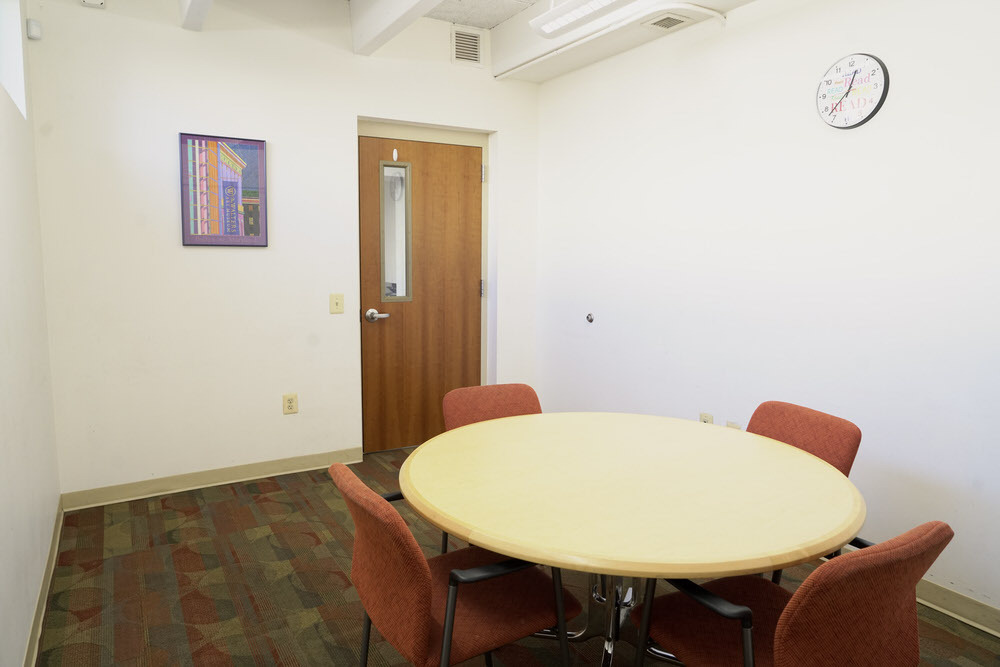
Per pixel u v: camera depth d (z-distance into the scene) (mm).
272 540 2984
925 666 2127
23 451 2184
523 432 2320
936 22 2342
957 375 2354
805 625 1269
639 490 1759
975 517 2334
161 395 3455
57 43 3049
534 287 4699
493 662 2158
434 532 3121
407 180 4254
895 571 1255
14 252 2250
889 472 2598
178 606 2434
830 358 2793
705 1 2996
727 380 3289
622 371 3979
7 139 2195
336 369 3955
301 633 2285
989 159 2225
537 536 1472
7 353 1995
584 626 2283
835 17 2674
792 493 1745
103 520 3164
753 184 3080
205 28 3389
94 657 2125
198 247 3475
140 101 3262
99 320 3262
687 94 3389
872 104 2545
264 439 3770
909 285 2484
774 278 3012
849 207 2678
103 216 3225
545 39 3771
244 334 3648
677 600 1758
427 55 4062
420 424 4488
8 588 1788
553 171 4449
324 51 3729
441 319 4492
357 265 3957
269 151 3625
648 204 3691
